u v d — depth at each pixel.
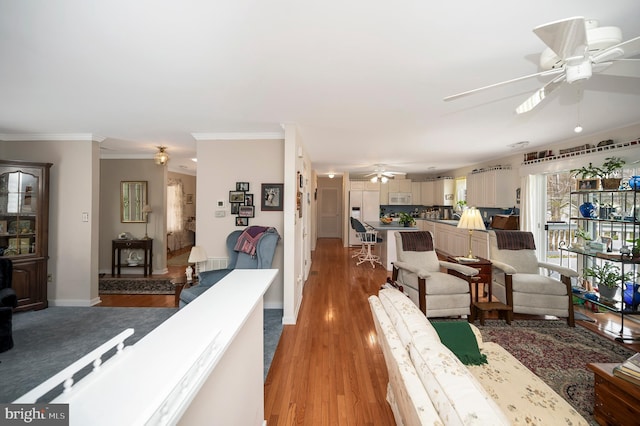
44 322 3.38
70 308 3.85
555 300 3.26
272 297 3.88
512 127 3.46
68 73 2.05
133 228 5.61
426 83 2.22
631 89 2.35
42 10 1.37
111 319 3.48
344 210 8.87
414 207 9.20
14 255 3.63
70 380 0.63
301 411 1.93
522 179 4.93
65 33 1.57
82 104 2.71
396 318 1.48
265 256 3.34
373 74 2.07
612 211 3.33
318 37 1.61
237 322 1.06
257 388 1.62
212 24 1.49
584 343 2.82
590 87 2.32
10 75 2.09
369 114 2.97
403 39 1.63
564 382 2.20
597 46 1.33
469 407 0.86
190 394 0.68
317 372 2.37
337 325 3.27
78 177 3.94
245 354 1.39
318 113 2.95
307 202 5.44
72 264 3.95
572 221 4.24
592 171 3.47
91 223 3.96
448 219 7.71
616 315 3.54
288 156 3.32
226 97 2.52
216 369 1.02
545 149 4.62
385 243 6.03
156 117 3.12
